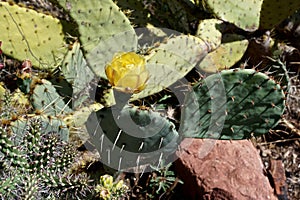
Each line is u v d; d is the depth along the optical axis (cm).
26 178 109
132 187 129
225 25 138
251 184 123
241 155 128
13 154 108
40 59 128
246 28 137
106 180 110
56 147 110
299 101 146
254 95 121
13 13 123
